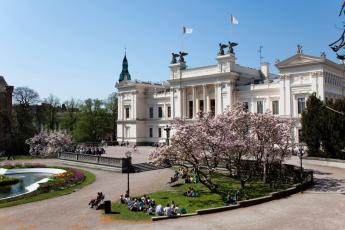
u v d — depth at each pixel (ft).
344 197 119.24
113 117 477.77
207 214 104.12
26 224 102.17
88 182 173.17
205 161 149.07
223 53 310.65
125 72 485.97
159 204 119.75
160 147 142.00
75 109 484.33
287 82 259.60
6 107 365.81
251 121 155.02
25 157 297.94
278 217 95.86
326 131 199.21
